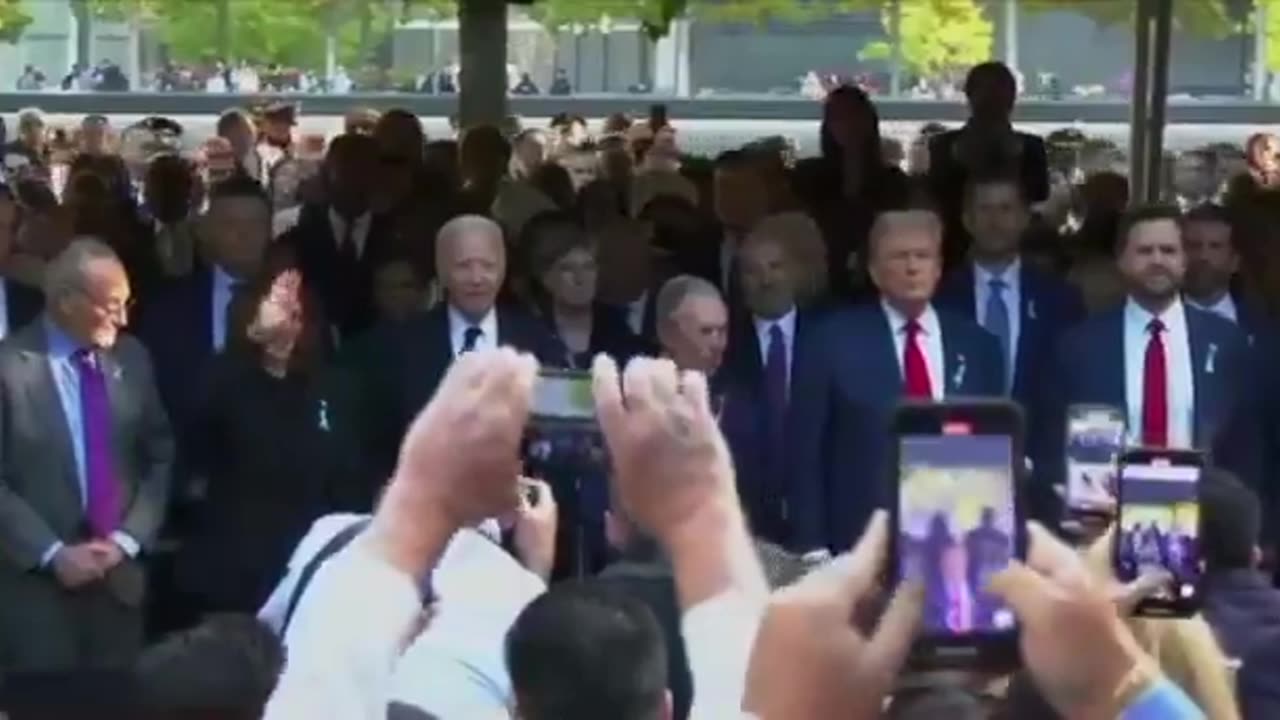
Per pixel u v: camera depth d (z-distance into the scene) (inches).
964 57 1290.6
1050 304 319.0
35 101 1117.7
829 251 401.7
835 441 277.1
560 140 720.3
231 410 285.3
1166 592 125.1
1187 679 129.7
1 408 280.7
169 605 290.5
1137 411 280.1
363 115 706.8
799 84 1333.7
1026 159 431.5
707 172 515.5
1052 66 1338.6
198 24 1144.2
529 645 104.1
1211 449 277.6
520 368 91.4
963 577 96.3
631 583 127.3
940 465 98.7
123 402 285.1
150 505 286.4
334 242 397.7
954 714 95.7
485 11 597.9
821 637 85.9
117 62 1170.0
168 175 429.4
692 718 91.2
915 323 278.4
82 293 282.8
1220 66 1238.9
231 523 285.1
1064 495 161.5
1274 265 326.0
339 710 90.8
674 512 93.5
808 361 277.0
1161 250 279.6
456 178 461.4
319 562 128.0
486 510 92.4
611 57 1293.1
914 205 374.0
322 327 296.5
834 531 275.7
